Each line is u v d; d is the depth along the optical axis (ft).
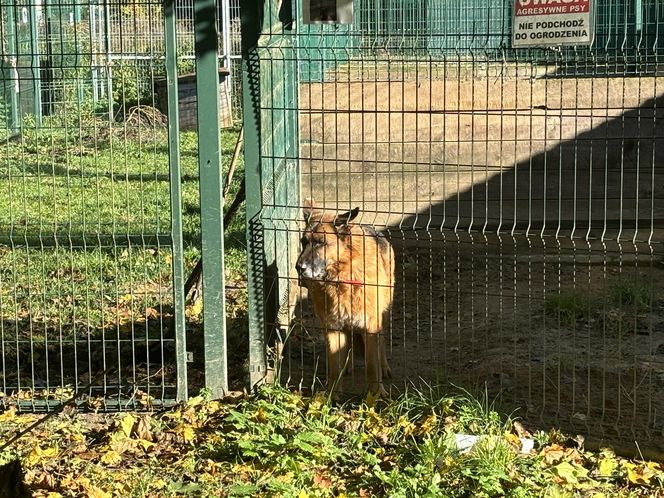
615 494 9.84
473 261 19.22
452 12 22.35
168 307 16.05
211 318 12.33
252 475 10.25
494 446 10.44
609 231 20.59
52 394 12.78
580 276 18.30
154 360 13.96
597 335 14.90
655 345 14.38
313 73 19.56
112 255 18.63
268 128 12.78
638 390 12.63
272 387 12.12
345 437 11.18
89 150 20.53
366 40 18.51
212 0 11.61
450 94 21.42
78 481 10.02
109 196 22.71
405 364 13.09
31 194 22.53
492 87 21.75
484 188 21.74
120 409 12.30
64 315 15.76
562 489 9.77
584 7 10.99
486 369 13.38
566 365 13.56
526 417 11.85
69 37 17.99
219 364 12.42
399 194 21.07
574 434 11.36
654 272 18.42
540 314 15.90
